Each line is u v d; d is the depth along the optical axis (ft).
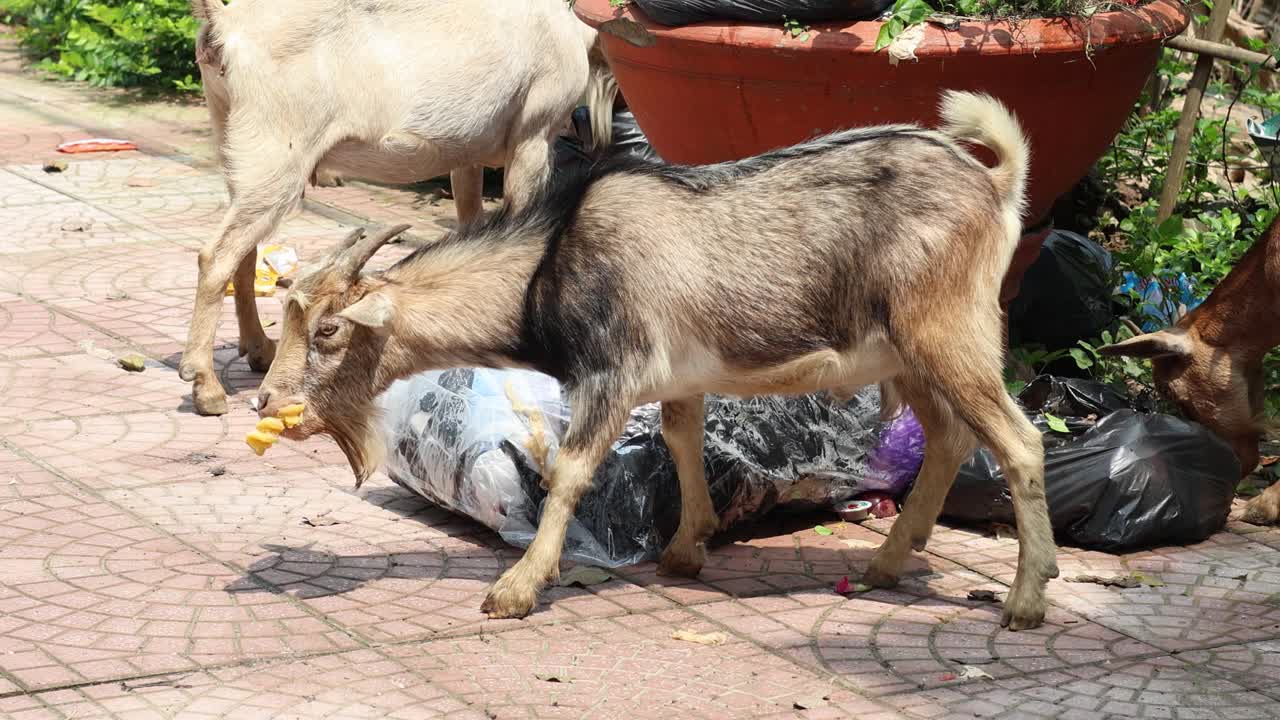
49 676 16.15
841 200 17.72
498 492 20.21
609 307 17.71
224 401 25.44
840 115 22.30
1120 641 17.85
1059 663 17.20
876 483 22.24
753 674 16.76
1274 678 16.85
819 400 21.68
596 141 32.27
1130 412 21.89
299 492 22.36
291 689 16.06
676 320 17.84
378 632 17.63
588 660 17.06
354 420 18.79
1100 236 33.06
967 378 17.66
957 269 17.49
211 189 41.04
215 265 25.17
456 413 20.97
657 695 16.16
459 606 18.51
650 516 20.36
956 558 20.65
